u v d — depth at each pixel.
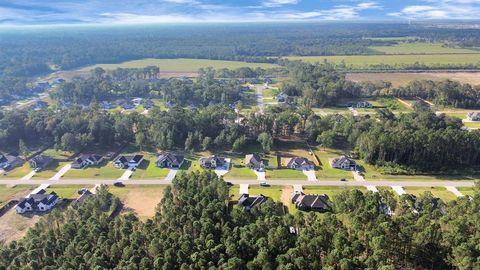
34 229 105.62
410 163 162.12
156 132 182.00
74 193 140.12
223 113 199.00
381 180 150.00
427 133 162.25
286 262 88.62
